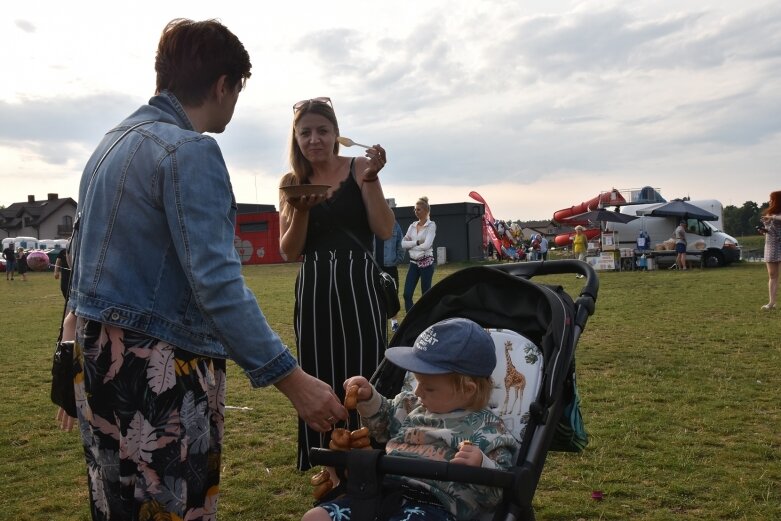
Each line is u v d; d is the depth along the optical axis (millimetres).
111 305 2160
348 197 4000
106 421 2213
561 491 4387
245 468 5035
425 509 2467
